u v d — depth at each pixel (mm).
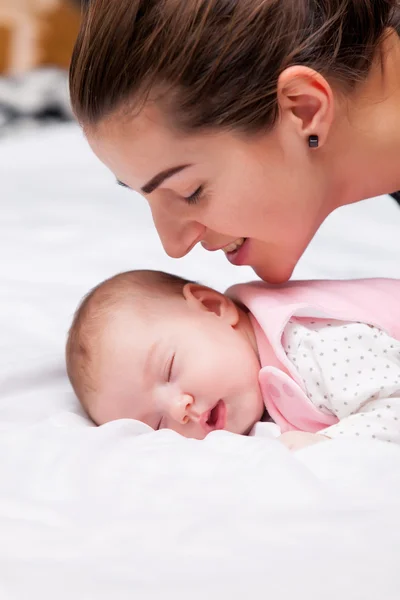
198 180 1057
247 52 1006
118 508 838
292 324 1219
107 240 2082
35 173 2887
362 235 2078
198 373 1197
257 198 1072
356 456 890
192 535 763
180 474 896
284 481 841
